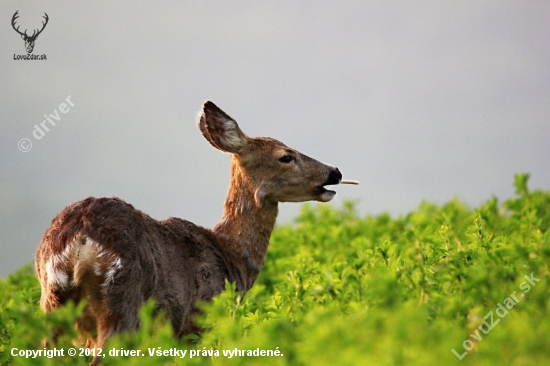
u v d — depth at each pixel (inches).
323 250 1449.3
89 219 906.1
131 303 904.3
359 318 786.8
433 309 845.8
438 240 1063.6
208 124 1145.4
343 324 771.4
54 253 902.4
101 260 888.3
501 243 1006.4
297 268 1195.3
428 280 924.6
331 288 932.0
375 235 1520.7
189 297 1021.2
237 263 1128.2
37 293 1179.9
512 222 1269.7
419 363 693.3
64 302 908.0
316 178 1170.0
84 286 895.7
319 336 754.2
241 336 871.7
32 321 816.3
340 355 729.6
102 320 900.6
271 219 1170.0
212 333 880.9
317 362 729.0
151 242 959.0
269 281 1400.1
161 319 970.1
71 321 804.6
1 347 951.6
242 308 927.0
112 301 892.6
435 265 994.7
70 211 924.0
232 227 1140.5
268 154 1159.0
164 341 796.0
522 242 1048.8
